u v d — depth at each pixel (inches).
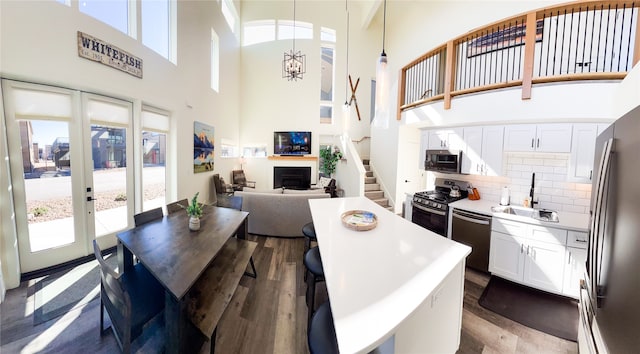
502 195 123.6
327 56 344.5
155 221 94.3
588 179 96.4
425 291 42.8
